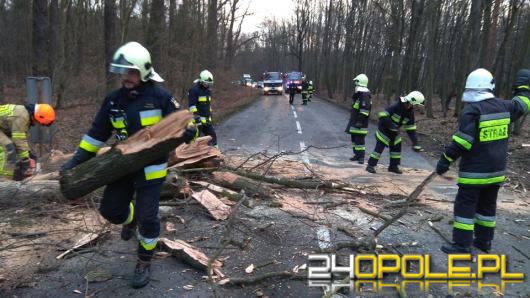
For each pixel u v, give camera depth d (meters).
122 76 3.28
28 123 5.01
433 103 26.94
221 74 27.44
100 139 3.47
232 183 5.81
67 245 4.09
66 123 12.81
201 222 4.83
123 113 3.34
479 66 14.84
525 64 14.23
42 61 14.16
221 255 4.05
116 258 3.92
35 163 5.34
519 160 9.01
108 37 16.47
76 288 3.40
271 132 13.65
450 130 14.16
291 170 7.66
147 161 3.30
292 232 4.67
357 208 5.59
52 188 5.04
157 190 3.44
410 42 20.42
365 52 37.47
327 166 8.43
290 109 24.11
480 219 4.34
